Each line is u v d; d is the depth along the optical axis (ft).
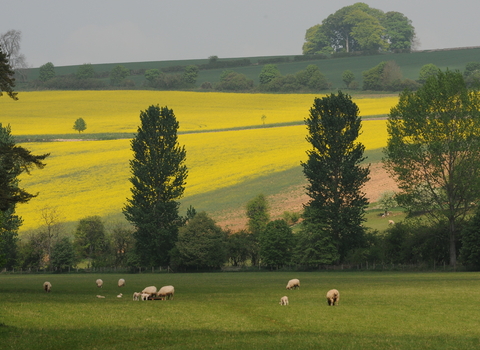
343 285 615.57
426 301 444.96
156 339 299.38
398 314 385.09
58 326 329.52
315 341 293.43
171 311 396.16
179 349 274.77
